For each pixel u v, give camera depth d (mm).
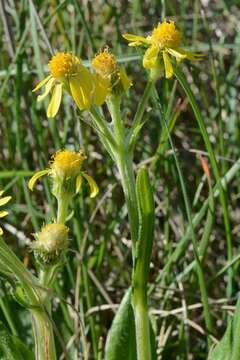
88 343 362
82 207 404
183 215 406
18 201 439
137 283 299
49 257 290
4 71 439
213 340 345
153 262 417
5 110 463
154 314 381
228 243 367
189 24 534
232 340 308
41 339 295
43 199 436
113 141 304
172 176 408
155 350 326
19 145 414
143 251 295
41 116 473
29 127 428
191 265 374
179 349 363
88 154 447
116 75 309
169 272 391
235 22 513
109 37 498
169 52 321
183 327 364
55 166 311
